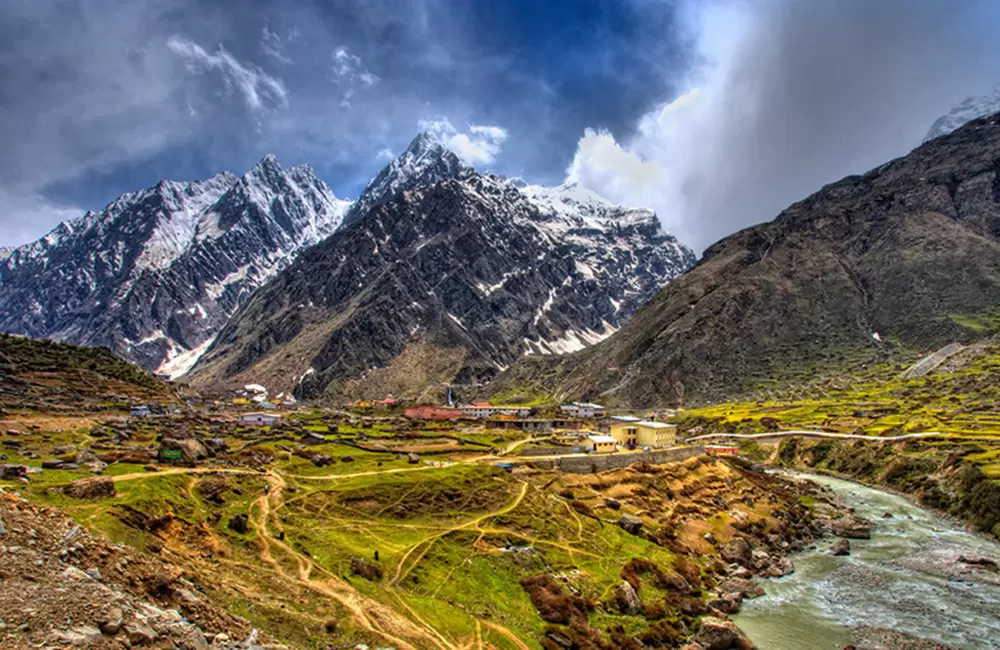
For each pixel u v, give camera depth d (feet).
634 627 221.25
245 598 149.79
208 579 155.02
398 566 215.92
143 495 198.90
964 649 218.79
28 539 96.63
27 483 191.31
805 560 329.93
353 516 259.60
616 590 238.89
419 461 366.63
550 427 570.46
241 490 261.44
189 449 307.37
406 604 184.75
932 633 232.12
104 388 600.80
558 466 390.63
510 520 281.95
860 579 295.89
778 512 407.03
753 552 327.26
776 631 233.76
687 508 371.97
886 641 224.94
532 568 244.63
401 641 154.92
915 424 601.62
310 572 188.14
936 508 431.43
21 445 300.40
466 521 274.36
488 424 572.51
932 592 276.82
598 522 311.06
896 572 305.94
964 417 590.14
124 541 158.61
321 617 154.20
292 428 486.38
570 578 242.78
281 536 215.92
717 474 453.99
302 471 316.60
